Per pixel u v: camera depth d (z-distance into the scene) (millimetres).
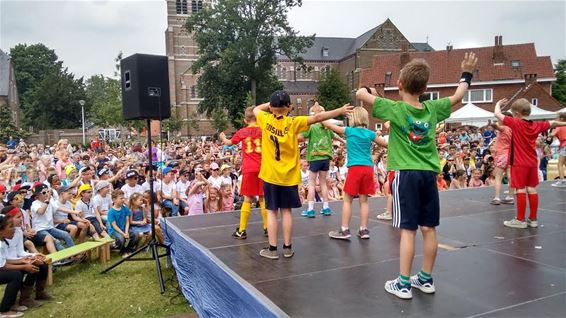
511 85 41281
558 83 58469
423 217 3043
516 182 5184
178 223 6238
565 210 6215
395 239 4887
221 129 45000
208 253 4430
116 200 7336
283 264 4004
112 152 17734
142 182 9430
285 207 4203
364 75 47188
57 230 6945
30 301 5289
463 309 2844
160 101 5758
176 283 5910
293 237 5094
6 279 5004
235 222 6258
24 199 7355
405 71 3084
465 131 25812
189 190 8742
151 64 5684
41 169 10227
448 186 11984
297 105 62562
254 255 4348
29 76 71562
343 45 68062
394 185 3055
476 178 11500
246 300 3295
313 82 65125
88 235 7719
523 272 3566
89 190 7727
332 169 10844
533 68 41500
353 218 6207
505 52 42969
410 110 3033
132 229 7492
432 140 3045
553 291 3131
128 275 6297
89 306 5188
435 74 43438
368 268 3822
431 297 3062
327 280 3518
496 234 4891
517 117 5160
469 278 3439
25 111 67375
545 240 4590
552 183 9266
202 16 44031
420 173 2967
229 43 43219
